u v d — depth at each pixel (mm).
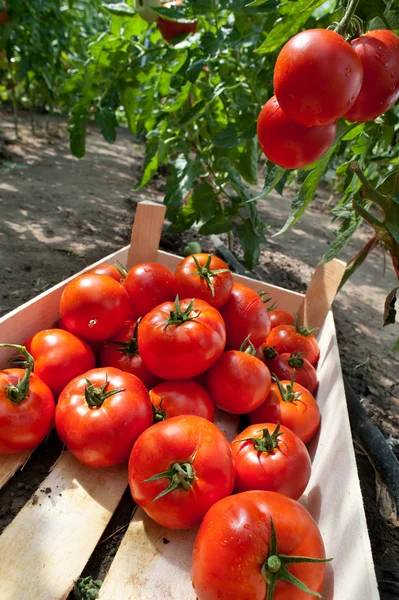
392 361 2529
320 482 1313
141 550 1152
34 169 4160
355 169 1083
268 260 3332
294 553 950
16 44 4523
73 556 1118
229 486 1133
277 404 1472
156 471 1115
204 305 1451
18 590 1033
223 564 927
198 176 2695
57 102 5375
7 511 1257
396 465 1710
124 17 2580
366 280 3510
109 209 3576
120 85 2922
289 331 1772
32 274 2518
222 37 2215
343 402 1381
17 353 1504
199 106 2566
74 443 1261
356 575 923
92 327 1502
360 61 816
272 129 903
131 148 5891
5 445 1255
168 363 1342
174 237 3250
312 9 1089
